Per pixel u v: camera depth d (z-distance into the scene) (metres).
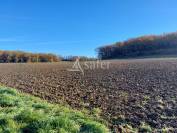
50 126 7.05
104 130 7.14
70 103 10.09
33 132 6.86
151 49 78.25
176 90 11.98
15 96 10.40
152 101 10.20
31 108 8.59
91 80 16.20
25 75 19.83
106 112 8.98
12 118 7.58
